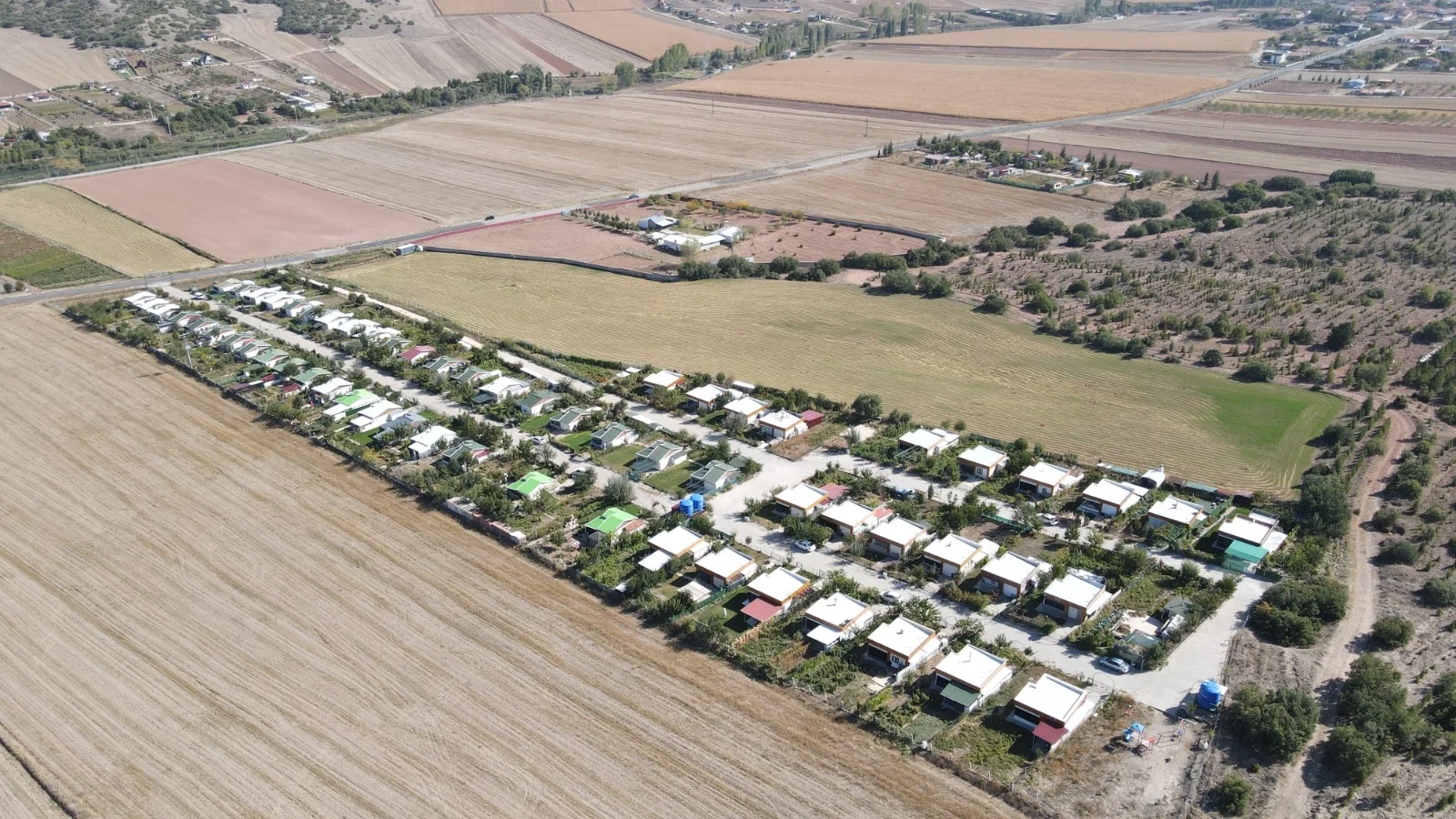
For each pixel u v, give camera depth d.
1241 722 71.81
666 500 104.94
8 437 119.69
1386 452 111.00
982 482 107.19
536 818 66.06
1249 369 132.25
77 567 94.31
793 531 97.38
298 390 129.38
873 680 79.00
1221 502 102.25
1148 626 83.81
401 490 107.44
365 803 67.50
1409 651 79.94
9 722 75.56
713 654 81.88
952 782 68.75
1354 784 67.38
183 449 116.31
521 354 141.50
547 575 92.44
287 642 83.50
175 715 75.69
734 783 68.75
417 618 86.31
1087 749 71.38
